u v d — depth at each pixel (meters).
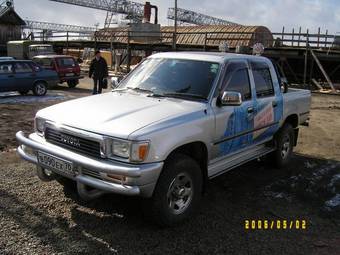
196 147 4.64
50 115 4.54
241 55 5.70
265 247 4.10
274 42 29.00
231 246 4.08
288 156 6.89
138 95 5.07
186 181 4.41
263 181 6.09
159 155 3.97
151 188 3.97
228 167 5.21
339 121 12.19
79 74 20.73
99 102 4.77
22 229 4.18
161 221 4.21
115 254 3.80
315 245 4.20
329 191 5.77
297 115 6.95
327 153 8.05
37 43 34.53
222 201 5.23
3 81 15.22
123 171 3.75
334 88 22.36
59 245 3.91
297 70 25.59
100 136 3.96
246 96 5.47
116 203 4.89
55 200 4.92
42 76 16.39
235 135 5.21
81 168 4.03
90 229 4.26
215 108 4.80
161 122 4.12
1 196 4.99
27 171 5.95
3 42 48.56
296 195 5.57
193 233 4.30
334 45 24.34
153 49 30.98
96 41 35.31
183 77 5.15
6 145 7.53
